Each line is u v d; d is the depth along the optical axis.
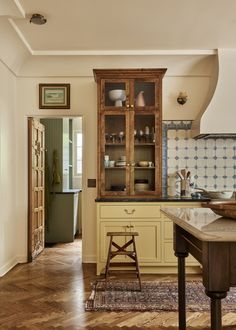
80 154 7.38
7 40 3.68
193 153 4.54
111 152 4.29
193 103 4.57
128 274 3.92
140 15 3.32
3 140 3.96
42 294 3.23
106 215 3.90
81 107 4.54
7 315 2.74
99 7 3.14
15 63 4.22
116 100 4.23
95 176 4.52
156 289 3.36
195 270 4.01
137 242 3.90
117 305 2.93
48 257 4.78
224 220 1.70
